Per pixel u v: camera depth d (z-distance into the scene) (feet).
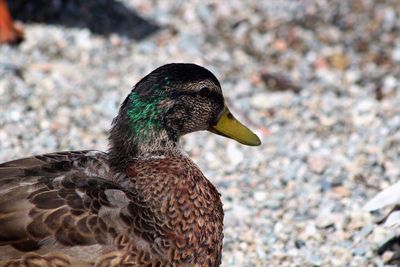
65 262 23.59
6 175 24.62
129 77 48.44
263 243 34.22
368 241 33.86
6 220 23.47
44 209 23.84
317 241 34.27
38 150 40.09
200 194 26.18
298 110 47.01
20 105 43.73
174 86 26.91
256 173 39.99
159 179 25.88
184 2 58.90
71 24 54.19
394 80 51.70
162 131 26.89
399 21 58.80
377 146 42.57
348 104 48.01
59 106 44.29
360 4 60.29
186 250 25.71
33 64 48.70
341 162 40.83
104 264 24.00
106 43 52.60
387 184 38.68
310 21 58.34
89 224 24.00
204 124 28.04
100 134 42.19
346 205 36.83
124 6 57.41
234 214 36.24
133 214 24.84
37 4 55.26
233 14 58.18
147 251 24.73
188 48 53.21
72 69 48.78
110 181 25.57
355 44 56.49
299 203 37.19
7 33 50.62
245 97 48.42
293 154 41.78
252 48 55.06
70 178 24.86
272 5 59.62
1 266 23.24
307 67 53.52
